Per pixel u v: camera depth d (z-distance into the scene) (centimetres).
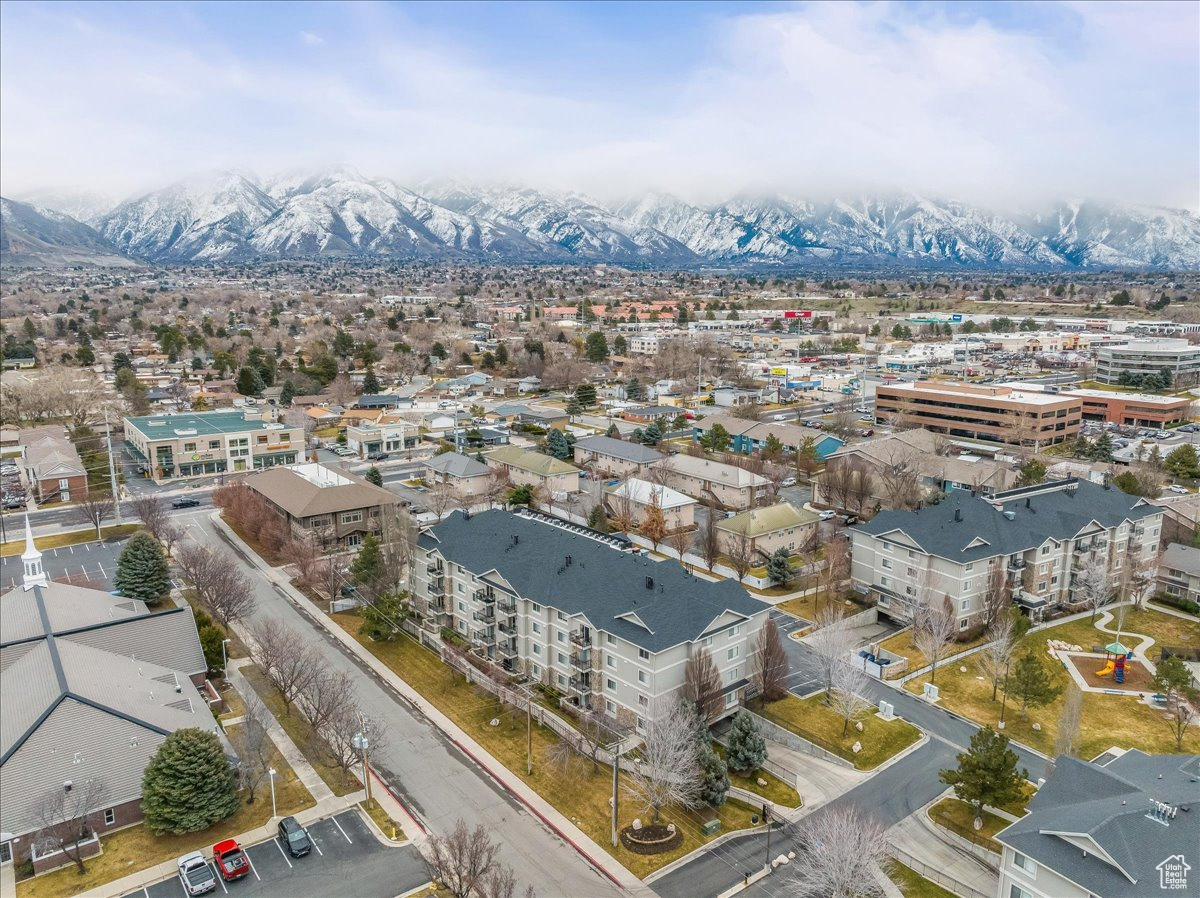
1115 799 4466
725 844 5350
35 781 5144
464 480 13350
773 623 7056
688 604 6581
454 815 5584
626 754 6206
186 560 8925
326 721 6222
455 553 8131
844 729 6694
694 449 15500
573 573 7294
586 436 17050
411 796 5784
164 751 5281
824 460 14925
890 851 5209
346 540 11050
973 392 18538
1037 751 6456
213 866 5047
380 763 6181
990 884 4988
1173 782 4588
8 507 12650
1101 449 15738
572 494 13425
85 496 13088
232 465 15075
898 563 8938
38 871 4934
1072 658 8019
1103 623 8838
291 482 11738
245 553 10769
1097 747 6450
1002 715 6988
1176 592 9412
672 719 5800
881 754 6394
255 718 6200
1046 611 9075
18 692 5834
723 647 6788
